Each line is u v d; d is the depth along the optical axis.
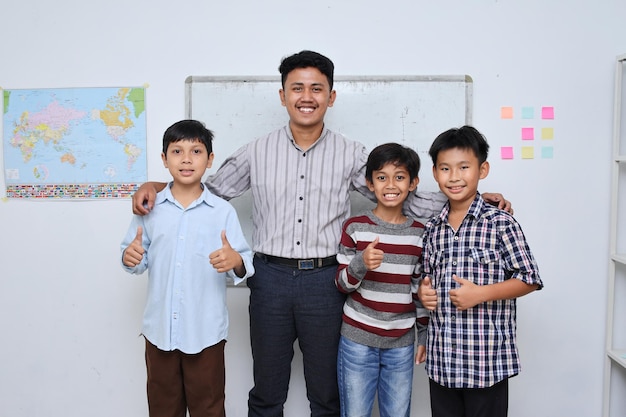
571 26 1.78
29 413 1.86
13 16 1.81
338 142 1.56
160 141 1.81
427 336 1.43
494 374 1.30
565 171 1.80
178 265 1.39
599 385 1.84
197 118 1.80
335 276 1.49
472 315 1.31
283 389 1.57
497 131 1.79
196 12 1.78
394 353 1.44
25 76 1.82
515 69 1.78
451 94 1.78
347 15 1.77
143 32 1.79
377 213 1.48
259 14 1.78
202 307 1.41
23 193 1.84
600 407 1.84
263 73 1.79
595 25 1.78
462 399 1.41
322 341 1.49
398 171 1.40
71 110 1.81
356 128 1.80
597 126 1.80
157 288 1.42
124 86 1.80
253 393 1.60
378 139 1.79
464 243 1.34
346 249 1.45
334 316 1.49
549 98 1.79
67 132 1.82
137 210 1.39
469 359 1.31
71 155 1.82
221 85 1.79
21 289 1.85
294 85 1.45
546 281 1.83
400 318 1.43
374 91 1.78
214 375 1.44
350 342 1.44
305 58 1.44
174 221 1.41
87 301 1.85
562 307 1.84
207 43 1.79
